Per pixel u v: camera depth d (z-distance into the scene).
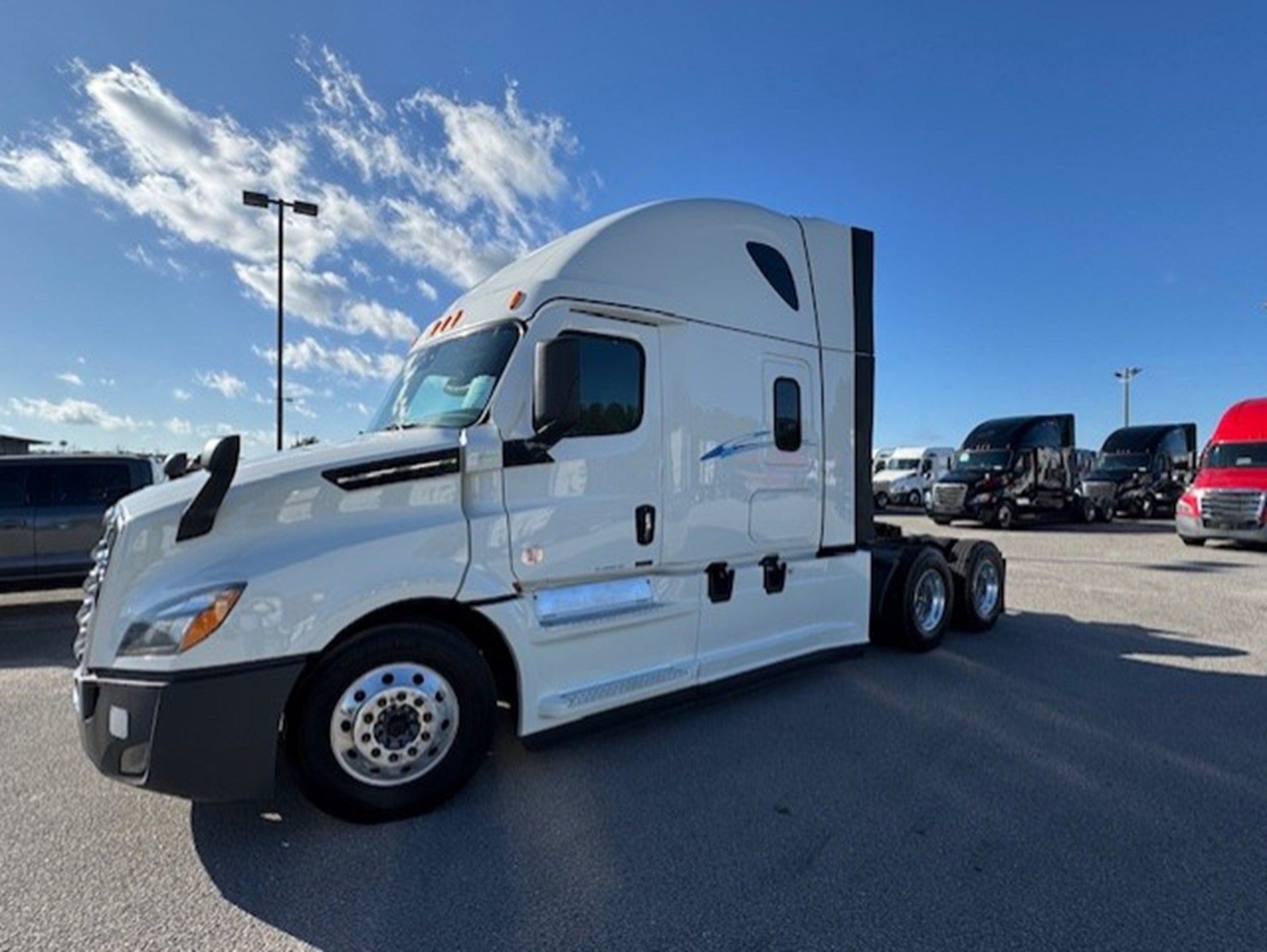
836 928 2.48
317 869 2.86
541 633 3.62
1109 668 5.72
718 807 3.35
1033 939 2.42
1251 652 6.21
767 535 4.81
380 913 2.58
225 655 2.85
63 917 2.56
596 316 3.94
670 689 4.18
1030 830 3.13
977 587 6.89
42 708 4.88
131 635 2.86
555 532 3.69
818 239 5.30
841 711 4.67
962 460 21.14
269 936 2.46
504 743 4.12
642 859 2.92
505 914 2.58
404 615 3.32
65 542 8.19
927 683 5.30
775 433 4.87
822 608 5.22
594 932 2.47
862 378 5.57
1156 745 4.10
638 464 4.05
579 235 4.13
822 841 3.04
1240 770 3.75
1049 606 8.36
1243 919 2.52
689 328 4.34
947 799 3.43
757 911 2.58
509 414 3.59
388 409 4.24
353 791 3.13
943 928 2.48
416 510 3.32
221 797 2.85
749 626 4.69
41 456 8.30
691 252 4.43
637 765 3.83
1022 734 4.27
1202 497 14.09
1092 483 22.53
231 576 2.90
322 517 3.13
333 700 3.10
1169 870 2.82
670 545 4.21
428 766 3.29
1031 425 20.47
